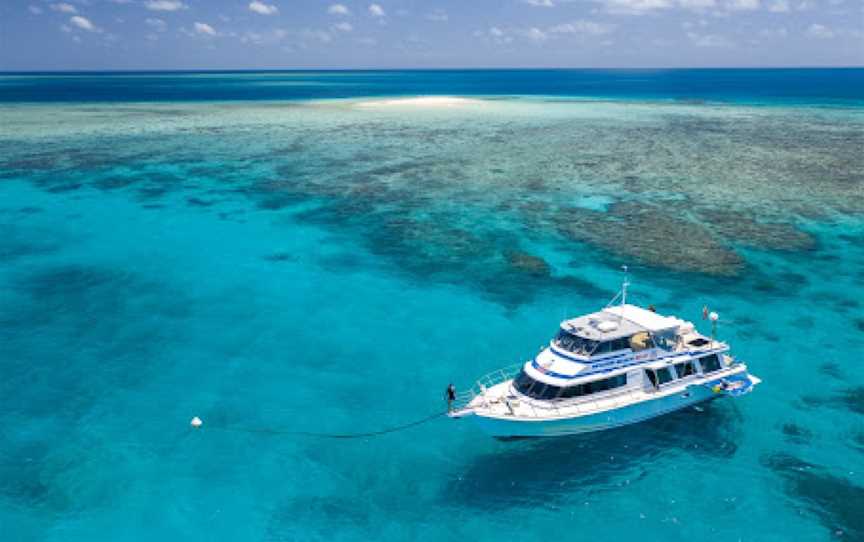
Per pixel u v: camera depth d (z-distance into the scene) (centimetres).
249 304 3906
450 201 6078
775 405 2783
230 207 5916
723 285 4078
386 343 3409
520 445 2541
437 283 4191
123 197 6200
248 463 2453
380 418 2756
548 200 6078
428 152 8450
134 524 2131
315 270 4438
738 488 2286
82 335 3488
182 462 2450
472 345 3378
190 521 2152
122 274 4366
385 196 6284
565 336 2617
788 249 4697
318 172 7300
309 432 2653
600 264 4450
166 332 3534
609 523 2142
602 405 2459
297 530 2123
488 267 4438
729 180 6738
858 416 2700
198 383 3016
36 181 6731
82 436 2595
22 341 3403
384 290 4094
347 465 2450
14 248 4828
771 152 8256
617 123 11300
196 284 4203
